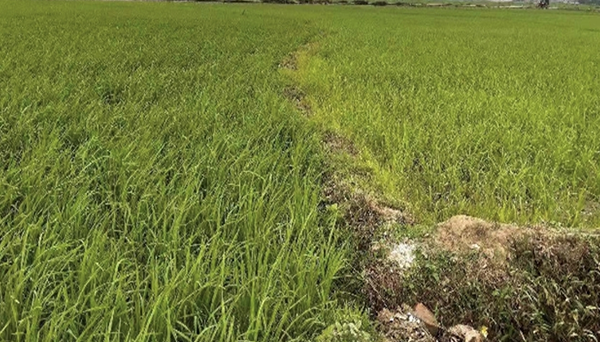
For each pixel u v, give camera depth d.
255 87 8.36
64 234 3.12
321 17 37.06
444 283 3.19
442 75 10.55
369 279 3.29
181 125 5.54
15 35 13.70
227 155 4.72
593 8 97.56
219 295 2.68
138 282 2.58
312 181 4.43
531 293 3.01
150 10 34.41
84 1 44.25
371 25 29.89
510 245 3.45
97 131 5.00
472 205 4.39
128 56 10.60
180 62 10.52
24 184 3.64
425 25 32.97
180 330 2.49
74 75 8.02
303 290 2.82
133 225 3.29
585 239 3.32
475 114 7.02
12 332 2.31
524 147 5.53
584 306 2.96
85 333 2.30
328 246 3.29
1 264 2.66
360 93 8.64
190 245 3.06
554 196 4.61
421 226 3.81
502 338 2.90
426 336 2.87
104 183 3.90
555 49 17.73
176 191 3.85
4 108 5.63
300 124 6.09
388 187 4.68
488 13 58.97
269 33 20.16
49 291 2.64
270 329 2.50
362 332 2.57
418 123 6.46
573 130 6.05
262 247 3.07
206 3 53.47
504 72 11.21
